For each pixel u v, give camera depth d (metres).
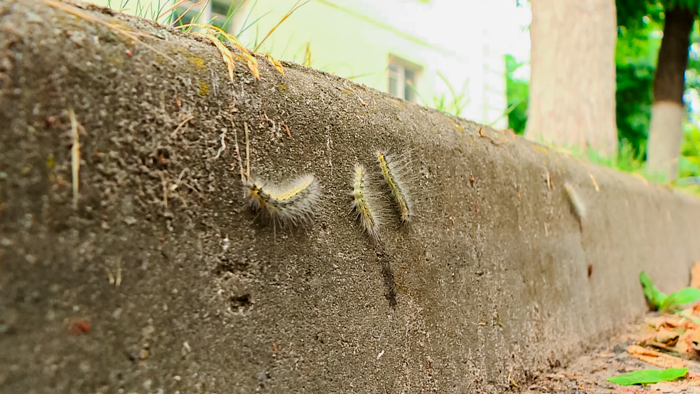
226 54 0.31
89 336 0.27
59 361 0.26
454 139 0.40
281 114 0.32
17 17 0.26
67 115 0.27
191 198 0.30
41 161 0.26
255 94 0.31
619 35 1.50
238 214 0.31
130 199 0.29
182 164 0.30
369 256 0.35
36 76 0.26
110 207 0.28
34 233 0.25
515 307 0.42
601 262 0.52
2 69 0.25
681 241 0.74
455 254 0.39
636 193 0.61
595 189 0.52
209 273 0.30
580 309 0.48
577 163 0.52
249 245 0.31
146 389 0.29
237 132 0.31
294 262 0.32
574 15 0.66
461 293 0.39
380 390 0.34
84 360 0.27
